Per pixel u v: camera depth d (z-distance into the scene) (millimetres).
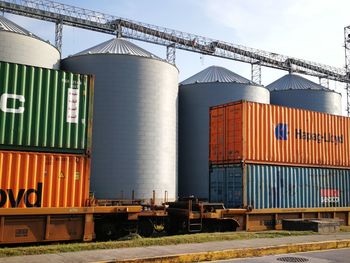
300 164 20641
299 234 16375
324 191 21562
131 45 33875
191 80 40156
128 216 15836
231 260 11234
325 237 15414
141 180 29125
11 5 34062
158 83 31234
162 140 30922
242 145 18594
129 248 11922
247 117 18984
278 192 19531
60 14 36562
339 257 11883
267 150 19422
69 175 14008
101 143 28688
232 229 18641
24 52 28141
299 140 20844
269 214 19312
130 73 30094
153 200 17953
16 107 13352
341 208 21984
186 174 37281
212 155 20766
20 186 13023
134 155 29156
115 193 28234
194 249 11781
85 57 30453
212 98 37219
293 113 20859
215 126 20781
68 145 14125
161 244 12852
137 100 29969
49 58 30203
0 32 27297
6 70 13359
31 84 13742
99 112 29141
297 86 47750
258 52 49719
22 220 13125
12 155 12992
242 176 18453
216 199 20141
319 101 46500
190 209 17531
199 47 45125
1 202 12680
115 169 28516
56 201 13625
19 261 9773
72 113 14367
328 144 22266
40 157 13484
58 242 14141
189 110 37906
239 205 18547
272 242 13594
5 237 12766
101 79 29656
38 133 13617
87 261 9812
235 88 37625
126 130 29234
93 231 14578
